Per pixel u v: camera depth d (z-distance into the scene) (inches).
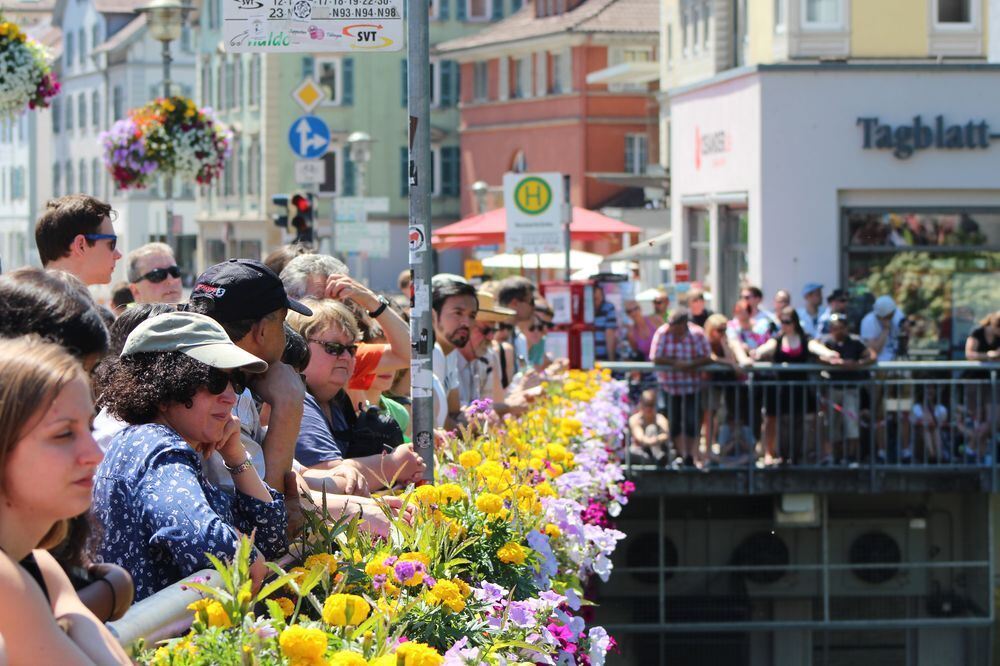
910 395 716.7
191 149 937.5
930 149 979.9
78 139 3932.1
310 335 276.2
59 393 138.5
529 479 296.2
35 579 138.8
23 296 173.0
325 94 845.2
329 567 194.9
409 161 280.2
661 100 1892.2
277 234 3061.0
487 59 2839.6
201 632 161.5
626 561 803.4
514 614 209.9
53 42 4153.5
